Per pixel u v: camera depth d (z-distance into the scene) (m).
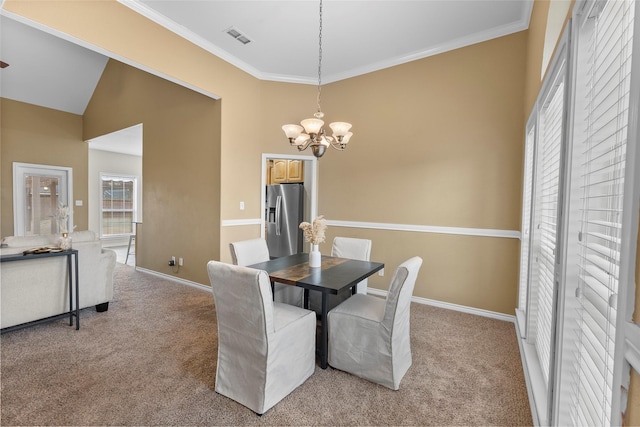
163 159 4.59
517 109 3.05
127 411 1.75
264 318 1.68
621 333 0.68
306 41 3.42
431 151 3.54
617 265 0.82
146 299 3.68
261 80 4.28
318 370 2.20
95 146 6.91
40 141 5.66
